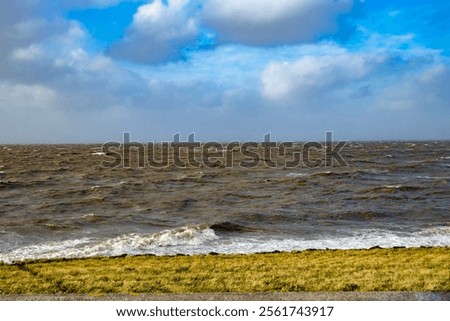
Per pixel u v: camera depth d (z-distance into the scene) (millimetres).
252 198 52438
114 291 14438
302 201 49219
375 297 13109
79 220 38406
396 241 29391
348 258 21438
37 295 13906
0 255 25812
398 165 93938
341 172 78625
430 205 45156
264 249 27125
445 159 116625
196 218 40219
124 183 67125
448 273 16203
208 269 18422
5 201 50531
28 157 141375
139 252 26625
